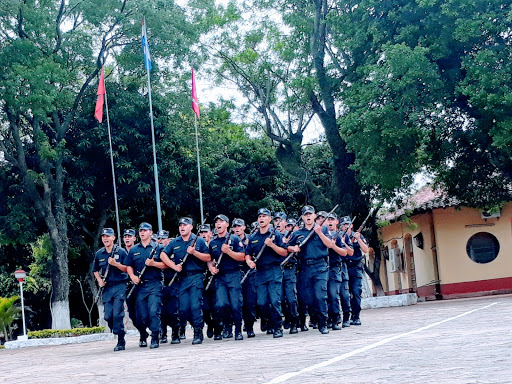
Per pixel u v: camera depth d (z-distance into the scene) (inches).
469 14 949.8
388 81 960.9
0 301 1390.3
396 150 1008.9
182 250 548.7
